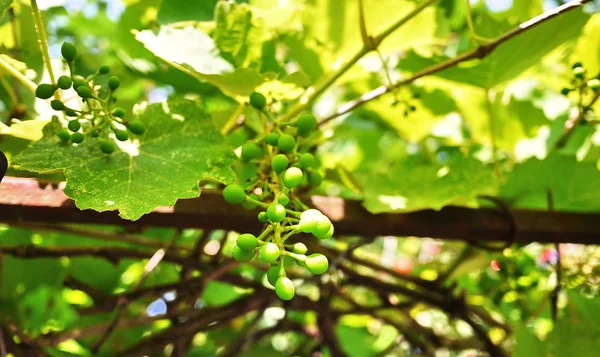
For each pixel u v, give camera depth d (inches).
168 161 17.9
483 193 20.4
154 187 17.2
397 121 28.0
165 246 23.6
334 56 22.8
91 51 30.4
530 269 27.5
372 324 39.2
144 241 24.6
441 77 23.8
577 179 22.7
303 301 25.5
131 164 17.6
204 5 22.4
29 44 21.5
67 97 20.4
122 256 23.6
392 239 33.8
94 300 22.9
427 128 28.1
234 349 27.5
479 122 27.5
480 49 20.1
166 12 22.1
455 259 28.8
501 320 31.8
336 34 22.3
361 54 20.8
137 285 22.8
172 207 18.5
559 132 27.2
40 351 21.1
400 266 36.3
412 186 20.8
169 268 29.3
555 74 28.8
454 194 20.4
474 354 34.0
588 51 24.1
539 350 22.2
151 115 18.7
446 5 28.9
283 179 16.4
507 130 27.6
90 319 28.9
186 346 24.9
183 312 23.7
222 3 20.3
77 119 17.0
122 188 17.0
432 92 26.5
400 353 38.2
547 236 21.1
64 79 16.7
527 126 27.4
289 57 23.6
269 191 17.7
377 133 34.8
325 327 26.0
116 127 17.0
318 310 25.7
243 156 18.1
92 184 16.9
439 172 21.1
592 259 24.5
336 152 37.9
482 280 29.7
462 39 30.7
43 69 21.5
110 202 16.6
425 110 27.3
